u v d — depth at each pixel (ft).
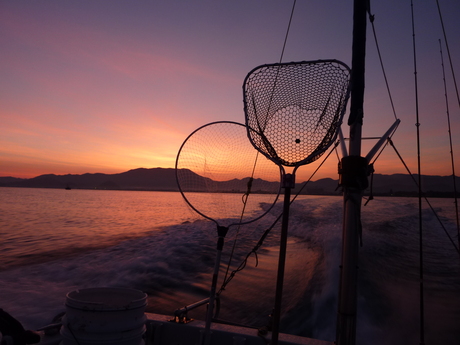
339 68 6.00
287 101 6.42
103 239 38.81
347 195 5.77
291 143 6.34
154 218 73.20
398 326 12.95
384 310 14.43
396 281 18.84
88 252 29.91
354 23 6.19
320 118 6.27
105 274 21.97
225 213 7.07
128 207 118.83
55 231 47.09
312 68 6.10
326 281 18.08
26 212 82.28
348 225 5.67
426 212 66.28
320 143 6.24
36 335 6.19
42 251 30.83
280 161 6.26
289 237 37.19
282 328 13.17
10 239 39.24
